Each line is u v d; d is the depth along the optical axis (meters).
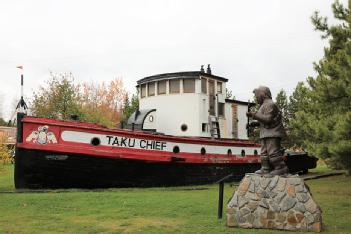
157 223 8.75
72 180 15.04
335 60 12.82
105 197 12.55
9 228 8.13
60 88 36.75
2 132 22.05
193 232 7.82
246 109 23.28
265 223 8.24
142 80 20.67
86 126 15.12
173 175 17.73
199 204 11.50
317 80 14.57
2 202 11.36
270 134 8.57
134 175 16.41
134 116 18.86
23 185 14.56
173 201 12.02
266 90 8.88
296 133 15.32
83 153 14.83
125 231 7.90
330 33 13.90
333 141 11.38
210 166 19.30
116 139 15.74
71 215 9.66
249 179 8.55
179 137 17.77
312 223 7.93
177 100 19.42
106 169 15.52
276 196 8.26
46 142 14.36
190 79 19.31
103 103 50.75
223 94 21.16
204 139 18.80
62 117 36.28
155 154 16.86
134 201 11.88
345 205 11.43
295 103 39.38
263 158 8.73
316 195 14.09
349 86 11.13
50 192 13.80
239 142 21.02
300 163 27.78
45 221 8.90
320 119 13.65
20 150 14.15
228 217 8.48
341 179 21.69
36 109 36.97
